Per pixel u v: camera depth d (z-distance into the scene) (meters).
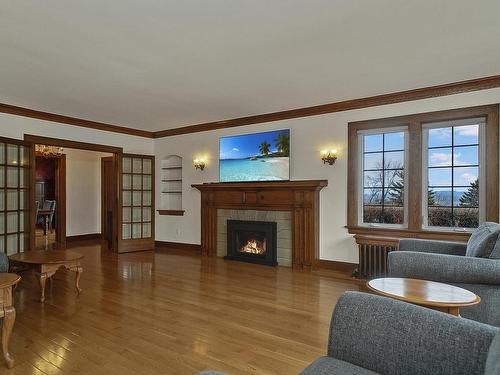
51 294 3.79
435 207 4.33
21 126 5.12
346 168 4.86
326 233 5.02
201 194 6.23
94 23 2.56
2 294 2.20
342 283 4.25
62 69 3.49
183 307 3.37
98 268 5.09
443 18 2.51
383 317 1.41
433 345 1.28
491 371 0.97
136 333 2.74
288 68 3.50
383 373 1.35
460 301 1.95
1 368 2.19
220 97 4.54
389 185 4.63
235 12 2.41
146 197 6.94
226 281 4.35
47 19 2.49
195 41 2.87
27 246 4.93
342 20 2.53
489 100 3.92
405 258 2.66
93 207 8.32
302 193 5.05
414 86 4.14
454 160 4.21
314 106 5.02
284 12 2.42
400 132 4.55
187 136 6.66
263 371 2.17
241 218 5.75
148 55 3.15
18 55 3.14
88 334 2.72
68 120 5.70
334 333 1.50
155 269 5.02
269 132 5.51
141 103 4.82
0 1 2.25
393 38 2.83
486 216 3.93
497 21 2.55
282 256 5.30
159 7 2.34
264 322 2.99
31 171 5.03
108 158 8.21
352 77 3.79
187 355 2.38
